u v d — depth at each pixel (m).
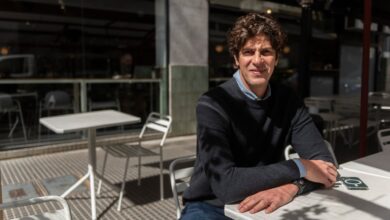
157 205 3.48
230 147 1.67
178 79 6.32
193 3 6.38
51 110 5.64
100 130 5.92
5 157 5.01
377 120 5.01
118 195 3.72
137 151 3.68
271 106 1.75
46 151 5.29
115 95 6.10
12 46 6.54
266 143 1.73
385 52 9.73
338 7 6.19
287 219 1.30
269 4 7.04
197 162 1.73
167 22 6.16
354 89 9.38
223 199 1.48
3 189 3.91
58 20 6.77
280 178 1.49
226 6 6.76
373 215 1.33
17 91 5.36
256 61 1.61
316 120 4.58
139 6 6.57
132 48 6.80
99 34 7.00
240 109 1.67
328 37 8.58
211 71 6.85
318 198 1.49
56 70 7.01
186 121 6.50
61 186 4.01
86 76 7.21
